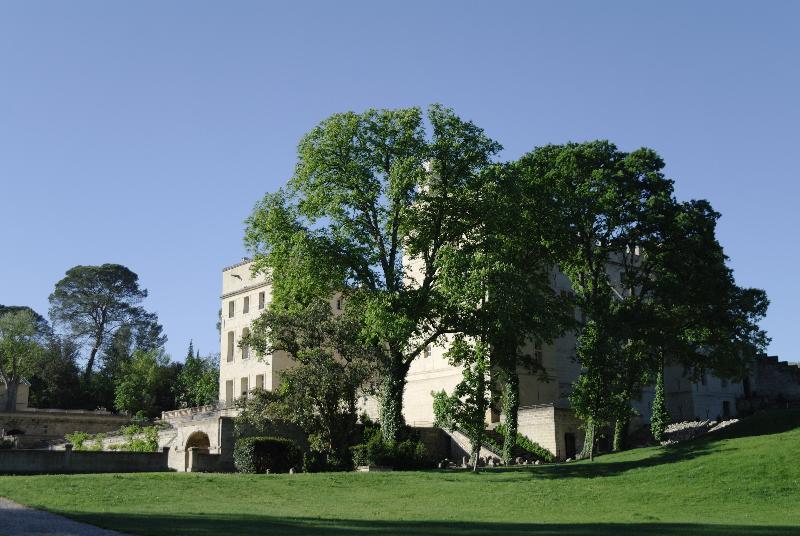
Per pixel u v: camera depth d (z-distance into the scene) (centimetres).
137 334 11819
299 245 4244
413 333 4559
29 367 8862
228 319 7562
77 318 11506
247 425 4534
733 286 5450
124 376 9675
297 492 3244
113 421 8488
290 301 4697
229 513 2455
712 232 5097
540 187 4912
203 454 4338
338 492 3300
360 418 5125
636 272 5400
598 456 4909
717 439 4594
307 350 4481
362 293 4562
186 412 7588
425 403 6600
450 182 4459
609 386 4609
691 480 3334
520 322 4191
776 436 4134
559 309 4862
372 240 4456
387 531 2023
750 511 2764
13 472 3744
